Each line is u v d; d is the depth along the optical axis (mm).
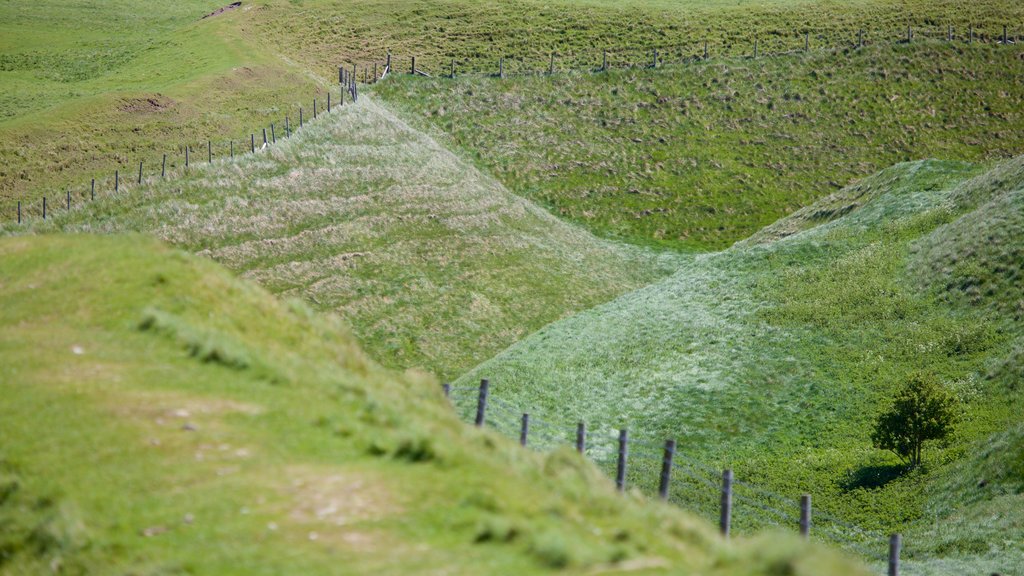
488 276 61938
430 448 15164
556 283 64000
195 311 21500
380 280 57781
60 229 55750
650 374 48188
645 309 58031
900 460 37938
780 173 88438
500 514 13148
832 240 61500
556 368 49562
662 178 87500
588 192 84562
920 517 33688
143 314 20469
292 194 65188
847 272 56188
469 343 53719
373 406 17828
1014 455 34312
